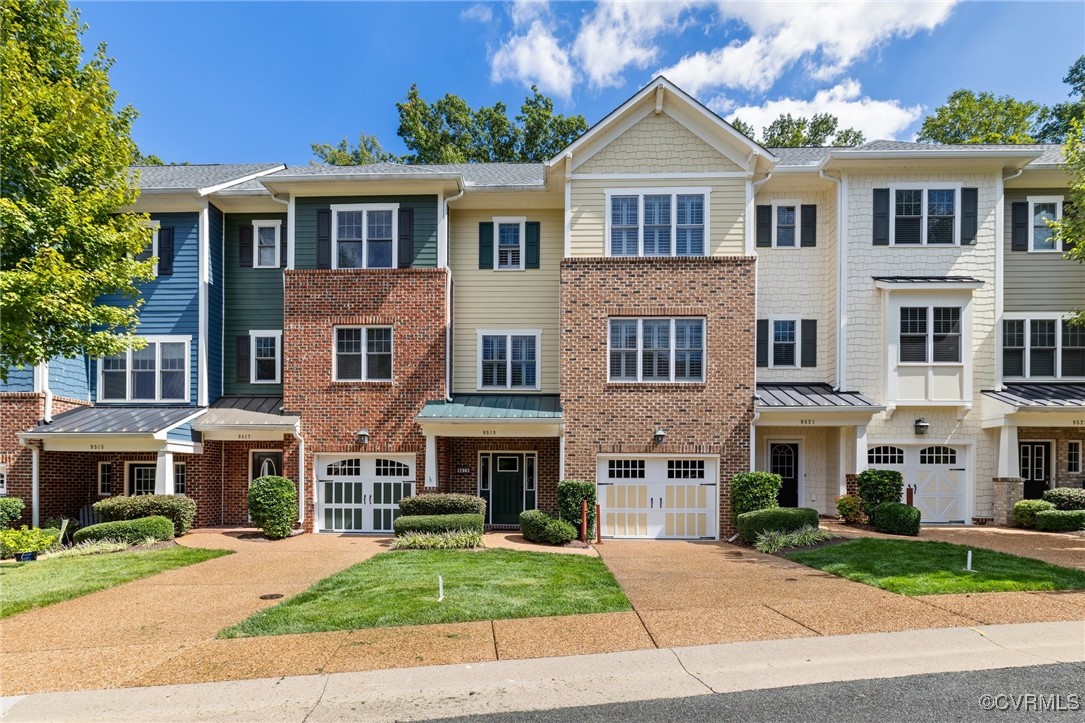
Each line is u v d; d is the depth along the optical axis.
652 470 15.48
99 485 17.73
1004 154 15.88
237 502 17.55
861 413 15.17
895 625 7.52
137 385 17.44
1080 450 16.88
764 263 17.59
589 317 15.56
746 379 15.22
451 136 35.50
